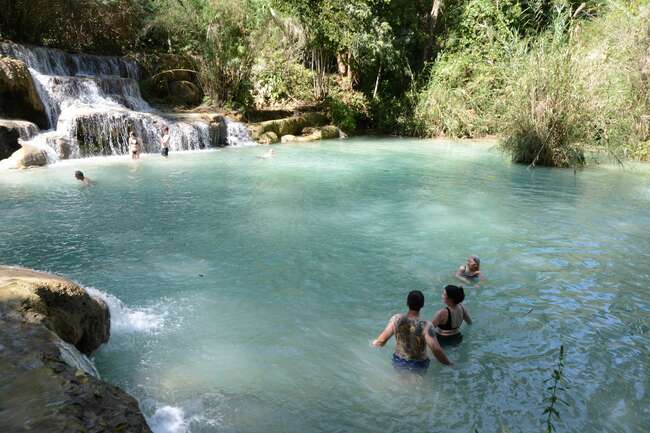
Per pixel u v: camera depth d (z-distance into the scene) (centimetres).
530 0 2825
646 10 1928
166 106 2297
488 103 2434
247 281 768
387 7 2922
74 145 1722
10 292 466
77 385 355
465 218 1112
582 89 1711
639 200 1290
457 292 590
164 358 554
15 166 1519
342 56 2909
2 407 325
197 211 1136
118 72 2280
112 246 905
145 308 675
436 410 473
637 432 445
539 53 1770
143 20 2450
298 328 629
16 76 1670
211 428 442
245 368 538
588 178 1566
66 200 1201
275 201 1235
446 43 2970
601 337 610
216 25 2303
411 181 1505
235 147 2133
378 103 2822
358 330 626
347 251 900
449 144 2412
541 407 478
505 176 1595
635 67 1872
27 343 403
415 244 940
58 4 2148
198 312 667
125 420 332
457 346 585
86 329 537
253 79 2536
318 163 1802
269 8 2438
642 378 527
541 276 795
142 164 1683
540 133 1745
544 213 1162
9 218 1052
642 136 1886
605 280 782
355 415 463
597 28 2123
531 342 597
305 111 2669
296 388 504
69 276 771
